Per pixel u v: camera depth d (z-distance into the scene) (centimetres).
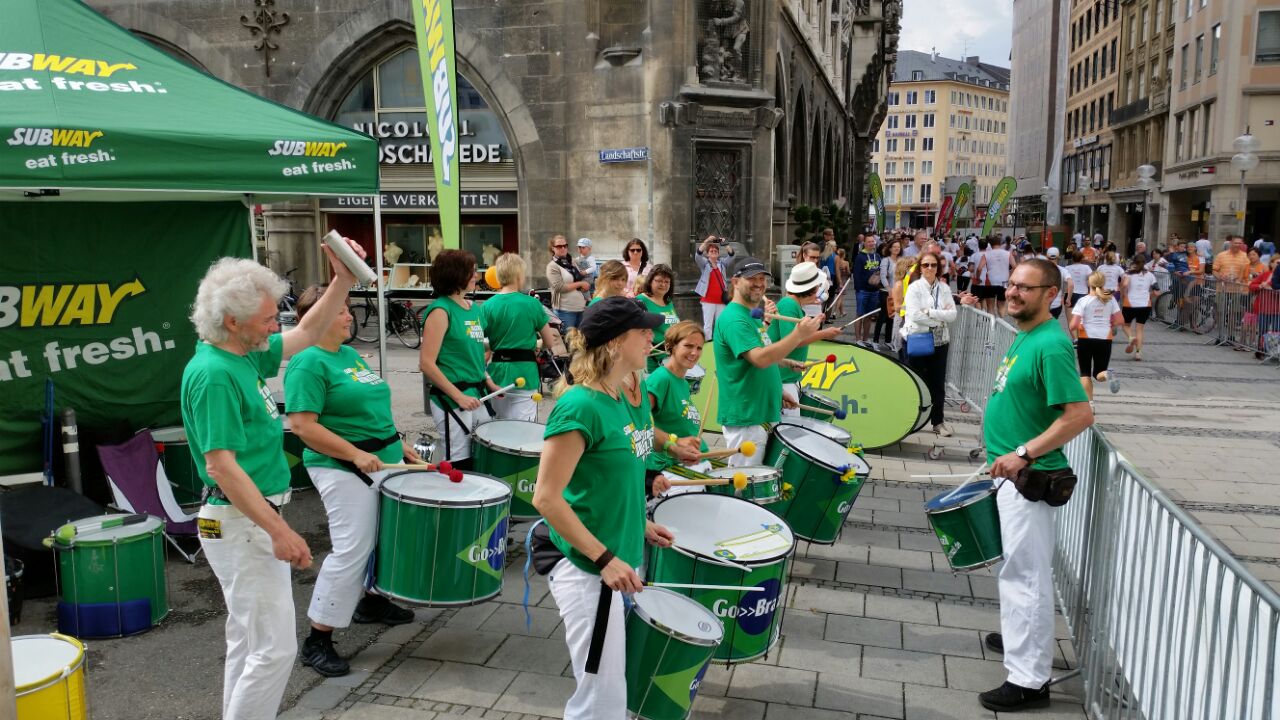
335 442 445
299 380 448
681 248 1602
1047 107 7694
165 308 726
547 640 498
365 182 681
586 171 1617
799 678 463
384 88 1730
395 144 1733
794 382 744
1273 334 1602
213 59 1739
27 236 669
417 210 1745
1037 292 427
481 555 449
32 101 557
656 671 345
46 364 683
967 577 600
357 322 1706
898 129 12862
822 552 641
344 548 453
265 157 625
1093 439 473
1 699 220
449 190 856
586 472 331
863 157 4619
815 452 559
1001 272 2080
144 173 574
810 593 571
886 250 2150
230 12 1716
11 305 666
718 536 411
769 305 710
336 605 455
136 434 698
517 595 558
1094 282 1234
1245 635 295
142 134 570
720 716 425
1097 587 448
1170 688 358
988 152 13550
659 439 442
